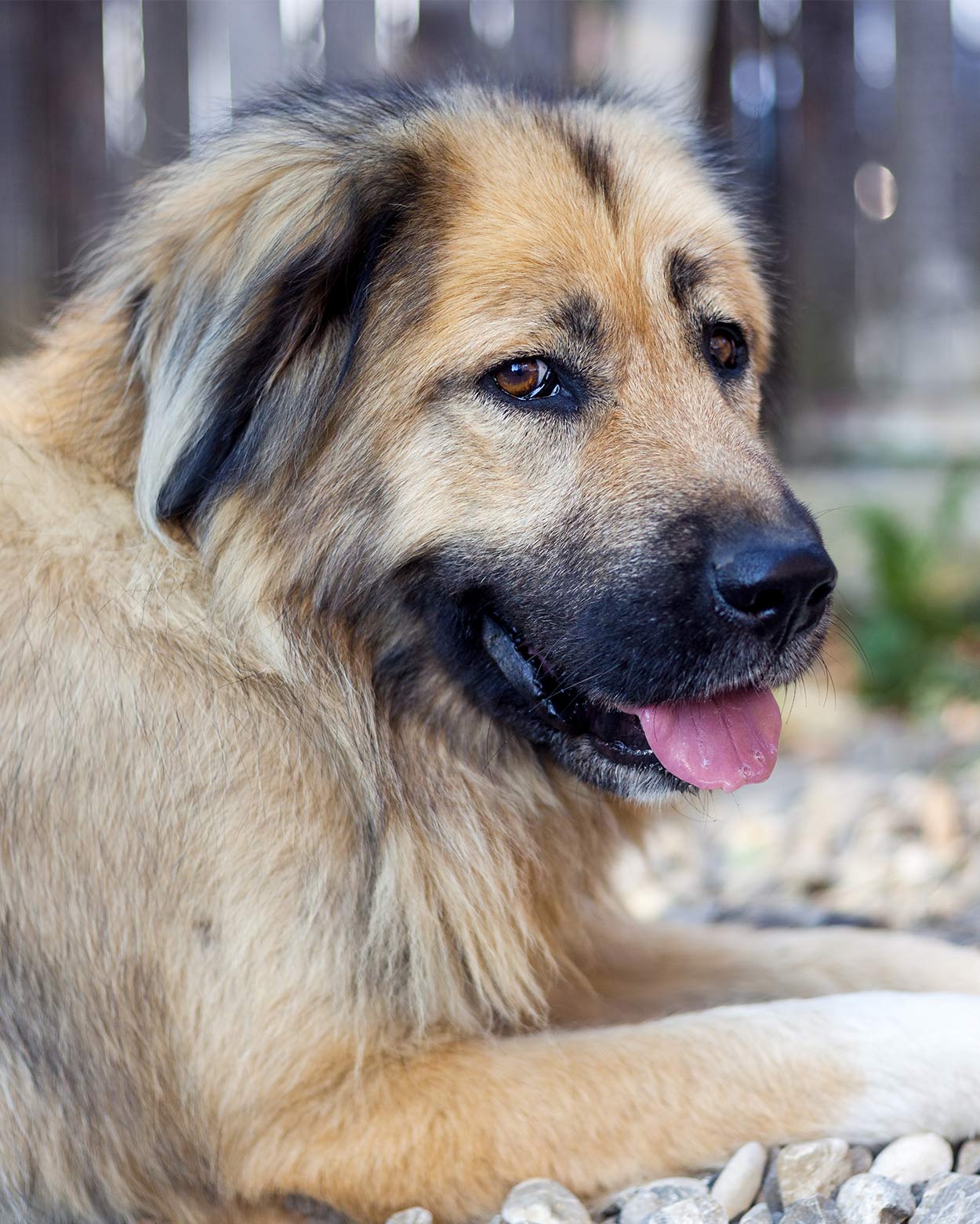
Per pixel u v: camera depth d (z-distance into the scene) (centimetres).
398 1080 85
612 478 88
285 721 87
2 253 176
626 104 101
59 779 85
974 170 216
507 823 92
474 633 90
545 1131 83
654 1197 81
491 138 91
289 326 87
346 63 185
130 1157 85
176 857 84
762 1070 84
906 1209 79
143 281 91
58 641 85
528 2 188
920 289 219
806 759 152
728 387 95
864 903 112
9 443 90
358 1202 84
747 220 102
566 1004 94
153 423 87
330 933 85
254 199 90
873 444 217
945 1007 85
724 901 115
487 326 87
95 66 179
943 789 130
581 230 89
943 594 173
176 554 88
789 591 85
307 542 88
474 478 88
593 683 88
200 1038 84
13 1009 85
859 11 210
